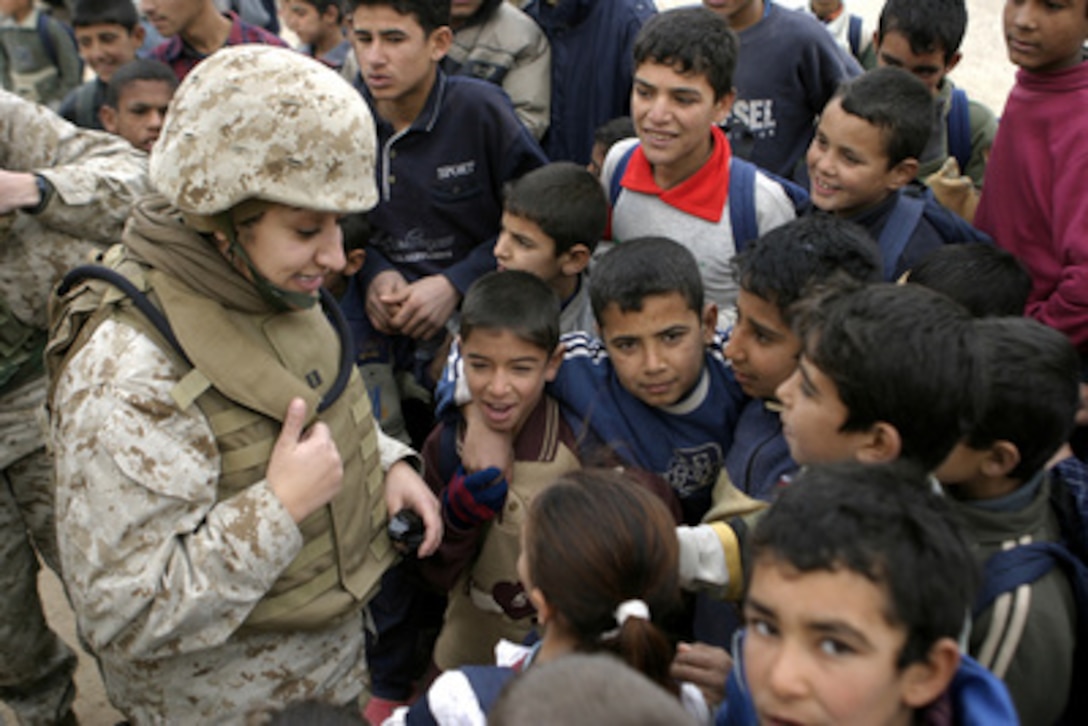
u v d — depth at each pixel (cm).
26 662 262
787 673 104
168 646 167
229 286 171
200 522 168
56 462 170
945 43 316
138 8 528
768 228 250
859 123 241
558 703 90
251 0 579
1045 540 150
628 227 265
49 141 236
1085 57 256
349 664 203
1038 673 139
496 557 217
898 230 253
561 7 346
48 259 231
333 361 192
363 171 165
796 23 329
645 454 210
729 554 171
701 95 242
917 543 104
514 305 206
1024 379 145
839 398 137
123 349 163
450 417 229
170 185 160
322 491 171
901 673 104
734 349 193
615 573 128
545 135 356
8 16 491
